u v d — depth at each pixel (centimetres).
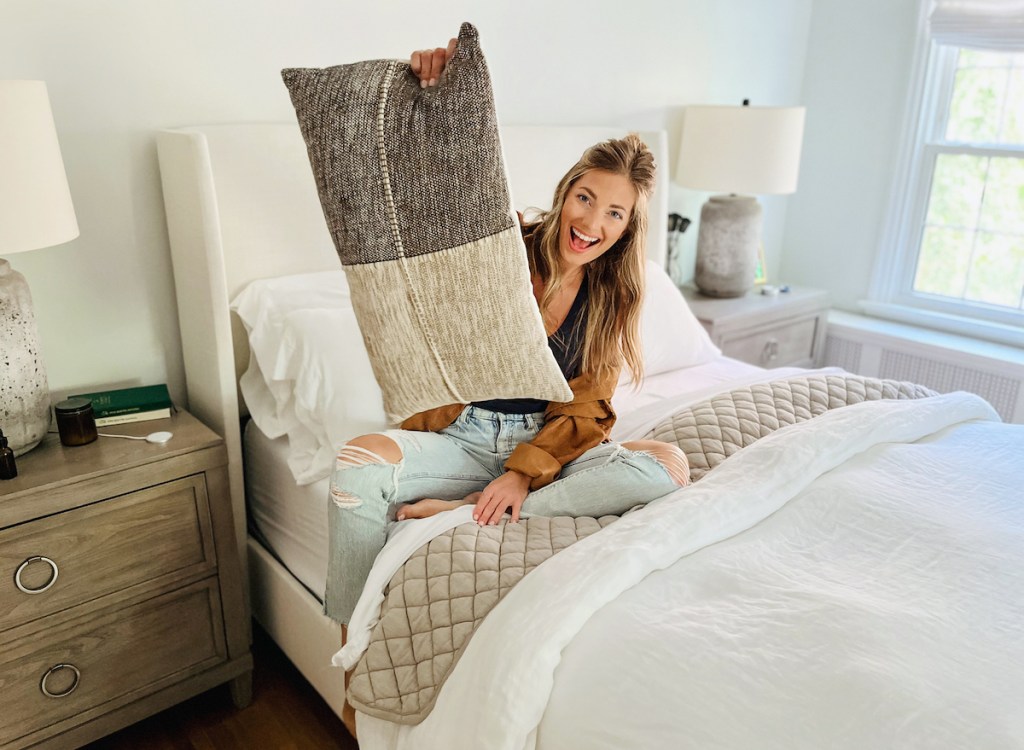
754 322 295
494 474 159
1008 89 306
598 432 154
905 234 340
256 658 201
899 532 129
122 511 154
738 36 320
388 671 127
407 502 150
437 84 118
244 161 192
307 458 175
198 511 165
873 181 343
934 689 93
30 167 134
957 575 118
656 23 287
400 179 119
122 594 158
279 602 184
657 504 134
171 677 170
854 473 148
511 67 249
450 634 120
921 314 331
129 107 182
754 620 107
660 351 231
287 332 177
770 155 282
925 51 315
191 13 185
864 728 89
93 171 181
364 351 175
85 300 187
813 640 102
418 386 135
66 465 150
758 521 134
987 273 322
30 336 152
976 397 185
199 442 162
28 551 143
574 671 107
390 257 123
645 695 99
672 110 306
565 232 145
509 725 105
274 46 200
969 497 142
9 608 144
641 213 146
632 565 116
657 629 107
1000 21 290
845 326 336
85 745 171
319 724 179
